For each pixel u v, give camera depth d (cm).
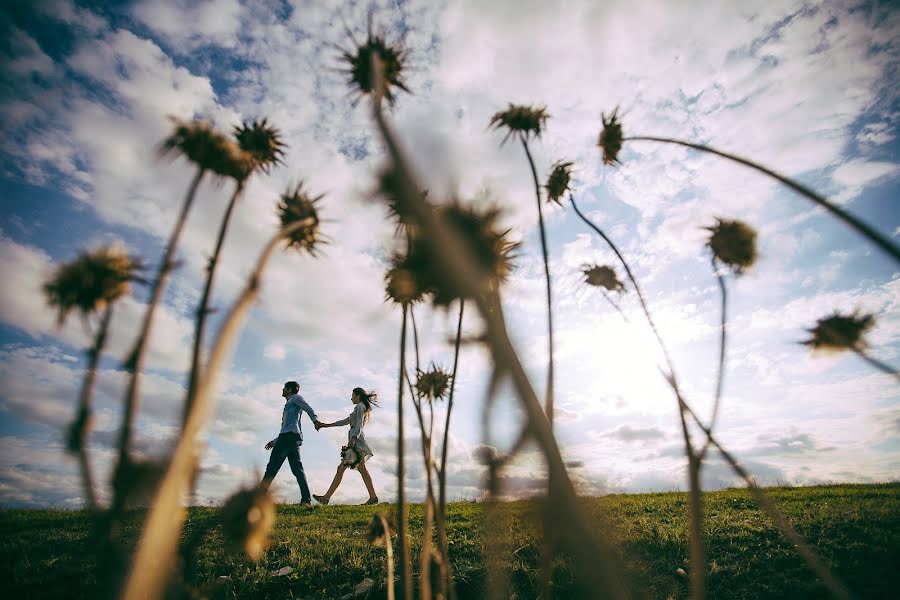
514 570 344
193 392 42
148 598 35
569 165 165
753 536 525
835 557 460
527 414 41
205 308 49
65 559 454
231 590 445
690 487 101
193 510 455
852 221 79
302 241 81
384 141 41
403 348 100
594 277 150
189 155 65
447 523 636
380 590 443
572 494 38
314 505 899
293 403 962
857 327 122
